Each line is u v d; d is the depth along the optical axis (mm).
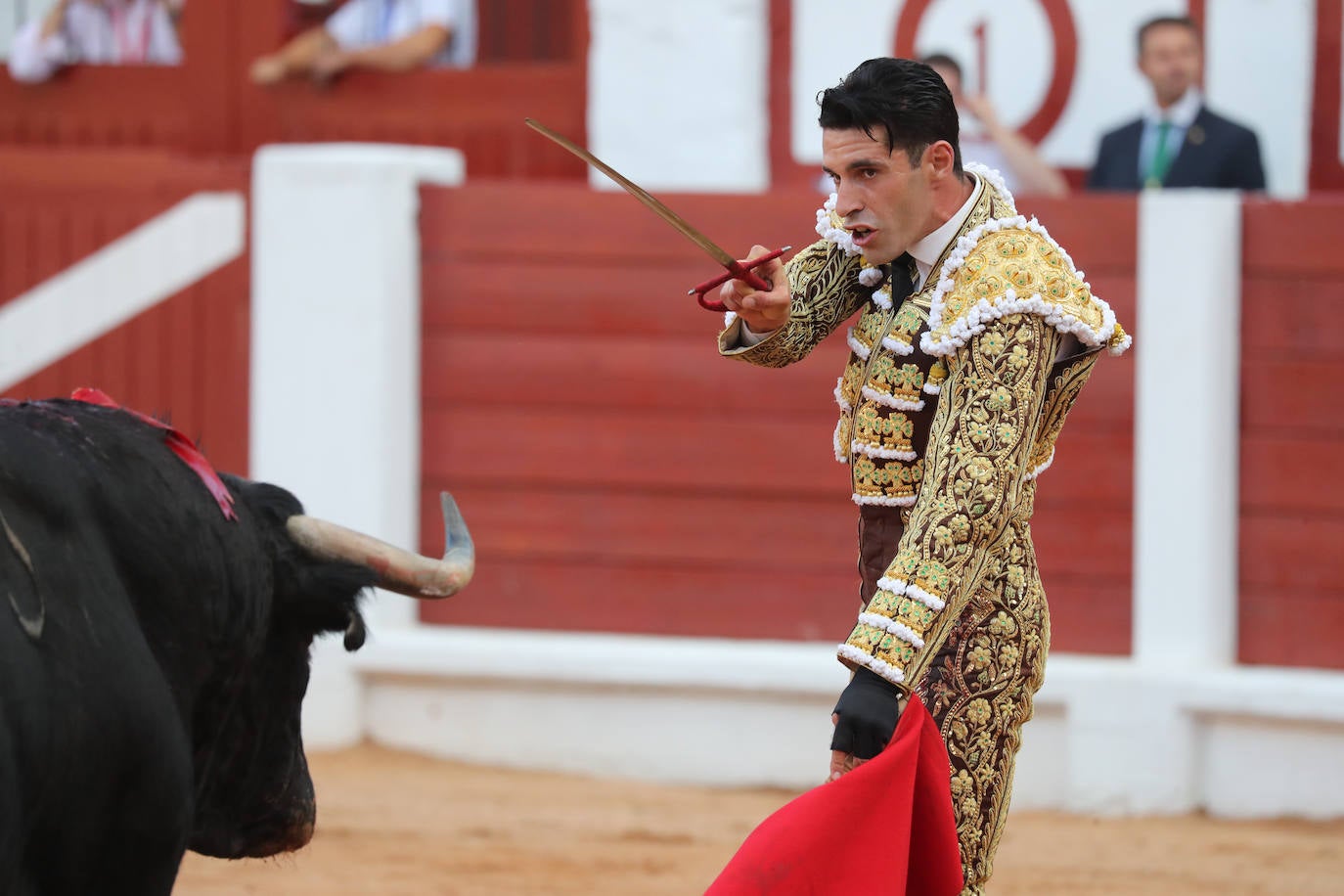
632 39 21297
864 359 8195
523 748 18531
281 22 22594
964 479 7332
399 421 18891
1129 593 17656
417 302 19016
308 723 18672
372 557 7980
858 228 7750
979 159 19875
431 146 22375
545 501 18875
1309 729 16812
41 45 22922
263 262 19016
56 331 19891
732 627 18562
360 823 15734
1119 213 17406
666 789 17812
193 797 7172
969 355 7535
